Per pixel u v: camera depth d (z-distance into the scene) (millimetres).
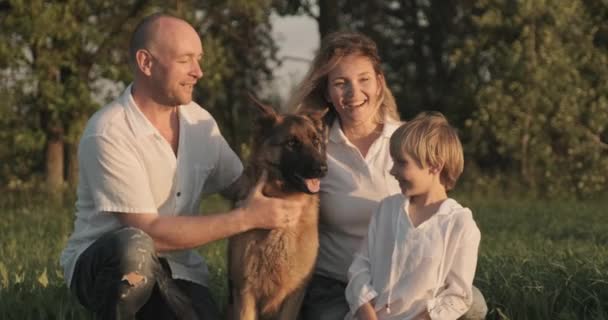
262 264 5297
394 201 4980
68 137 18297
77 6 17688
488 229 12844
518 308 5629
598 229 12305
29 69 18000
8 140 18656
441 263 4742
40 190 18938
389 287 4797
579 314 5594
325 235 5590
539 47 21219
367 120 5555
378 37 27891
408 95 27219
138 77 5219
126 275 4672
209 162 5500
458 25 26172
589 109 21250
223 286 6543
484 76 22688
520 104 21062
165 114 5336
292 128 5402
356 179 5398
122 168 4996
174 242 4984
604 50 22547
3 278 6750
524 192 21188
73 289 5168
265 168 5457
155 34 5098
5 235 11773
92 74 19172
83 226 5254
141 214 4996
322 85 5688
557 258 7328
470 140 22484
